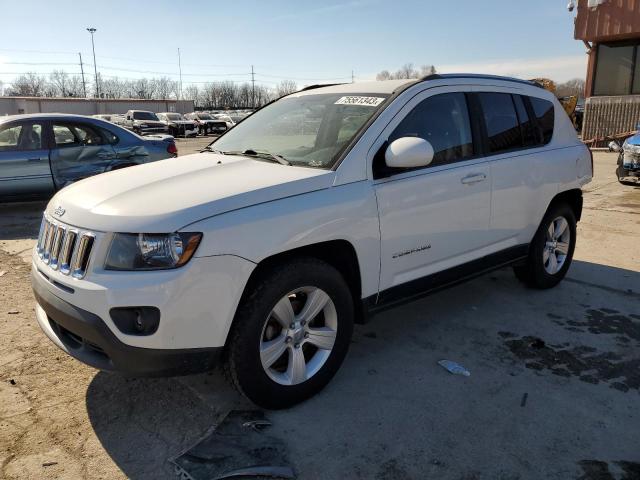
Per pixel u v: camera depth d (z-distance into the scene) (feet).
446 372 11.56
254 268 8.97
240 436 9.23
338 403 10.32
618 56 61.36
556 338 13.24
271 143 12.53
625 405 10.34
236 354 9.15
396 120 11.37
